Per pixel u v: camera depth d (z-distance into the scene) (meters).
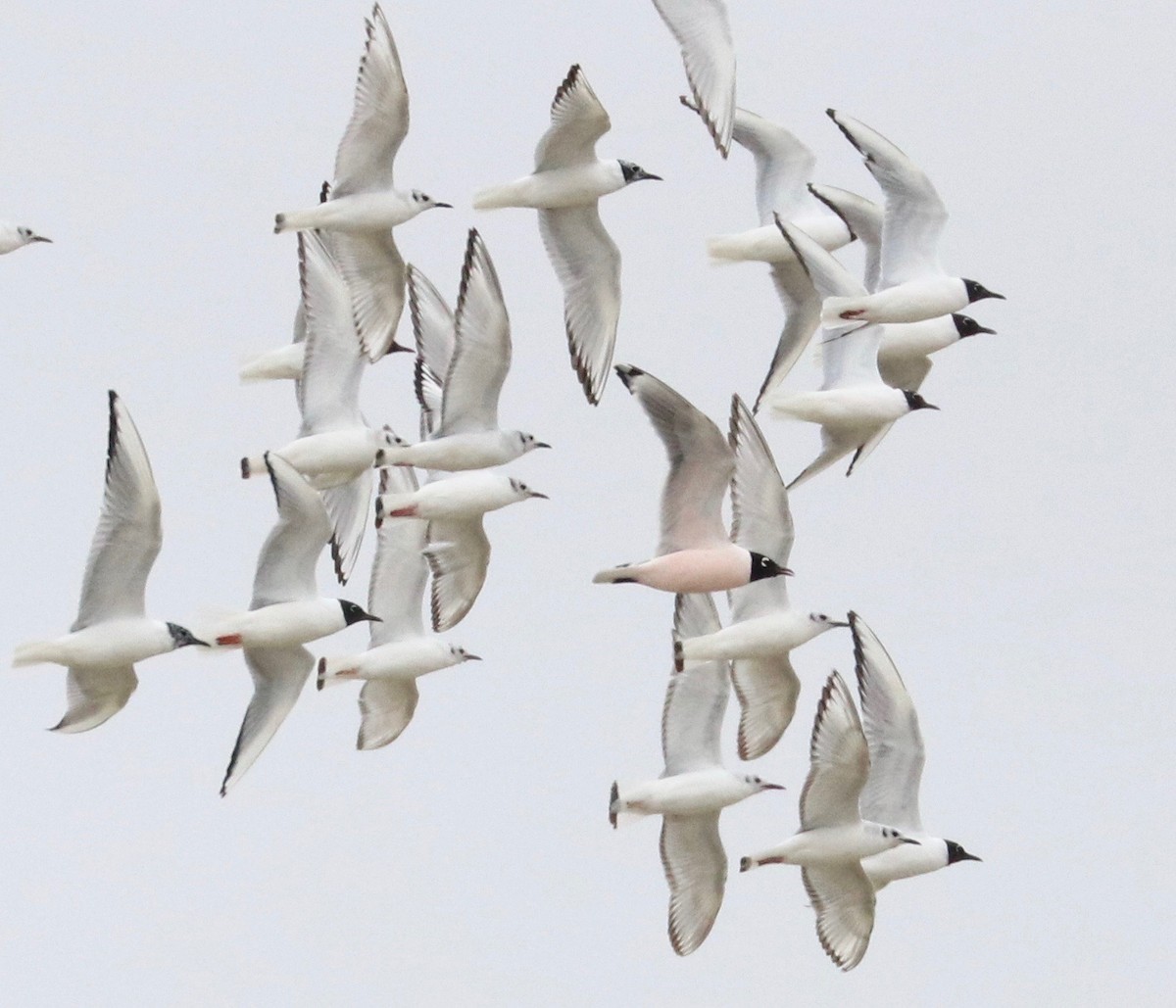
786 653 25.94
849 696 24.34
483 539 26.27
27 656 22.80
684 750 25.81
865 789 26.12
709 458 22.09
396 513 25.31
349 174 25.59
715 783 25.53
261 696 24.52
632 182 25.72
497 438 25.00
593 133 25.39
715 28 23.94
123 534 22.64
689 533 22.48
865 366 26.39
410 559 26.67
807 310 28.33
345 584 27.39
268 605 24.02
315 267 26.50
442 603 26.61
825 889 24.88
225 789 24.31
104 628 22.91
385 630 26.72
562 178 25.55
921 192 26.23
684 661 25.55
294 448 26.28
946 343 28.73
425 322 27.11
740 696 26.25
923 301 25.94
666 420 21.92
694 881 25.72
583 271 26.12
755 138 28.67
